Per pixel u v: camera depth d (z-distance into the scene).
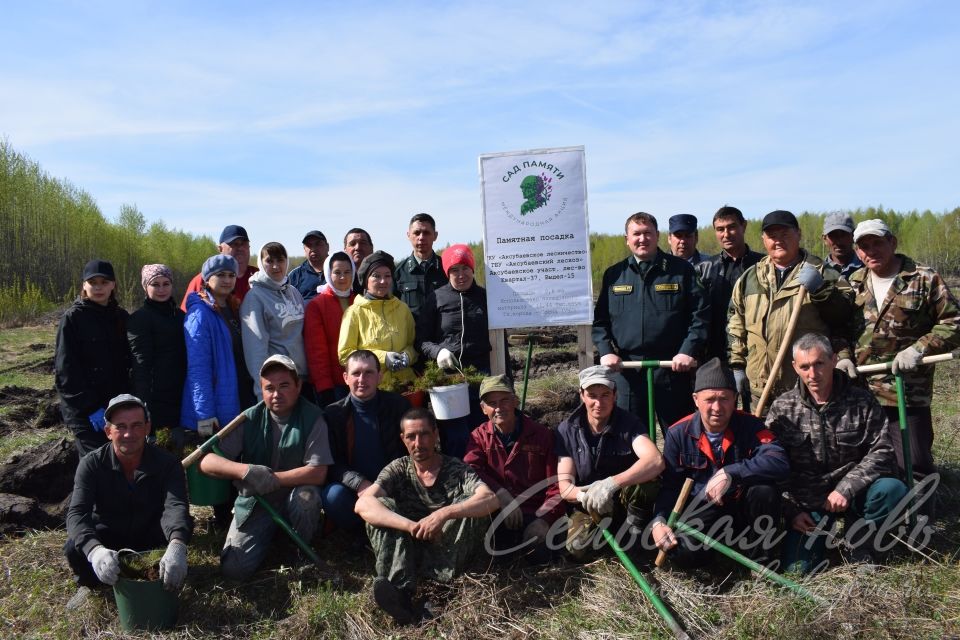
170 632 4.33
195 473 5.17
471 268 6.18
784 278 5.47
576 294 6.50
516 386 10.35
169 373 5.45
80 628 4.36
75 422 5.32
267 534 4.97
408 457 4.97
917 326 5.24
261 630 4.33
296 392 5.09
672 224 7.77
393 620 4.36
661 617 4.23
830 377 4.73
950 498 5.79
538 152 6.46
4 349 14.79
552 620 4.27
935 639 3.88
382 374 5.72
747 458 4.82
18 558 5.14
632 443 5.00
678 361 5.62
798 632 3.96
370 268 5.82
